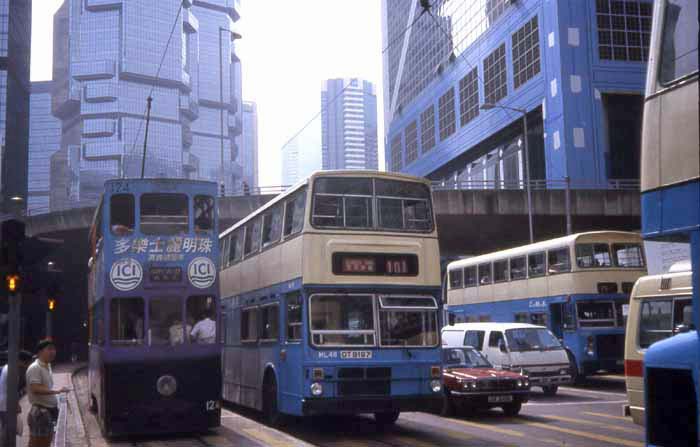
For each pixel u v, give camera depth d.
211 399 14.29
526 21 70.56
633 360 13.55
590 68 64.38
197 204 14.99
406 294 14.56
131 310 14.29
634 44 65.44
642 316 13.59
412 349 14.33
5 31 106.44
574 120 63.59
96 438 14.47
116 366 13.96
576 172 62.94
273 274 16.16
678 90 6.06
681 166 5.97
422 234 14.96
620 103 65.31
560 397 22.03
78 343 69.94
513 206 45.66
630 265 25.48
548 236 52.88
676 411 5.83
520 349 22.11
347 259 14.39
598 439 13.70
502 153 79.00
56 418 9.77
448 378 17.58
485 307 30.22
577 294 24.91
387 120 120.69
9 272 8.90
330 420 17.31
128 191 14.75
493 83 77.88
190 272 14.66
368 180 14.91
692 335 5.82
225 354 20.52
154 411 13.91
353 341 14.07
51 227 48.56
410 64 107.25
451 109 89.75
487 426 15.86
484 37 80.19
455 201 45.41
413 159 105.00
